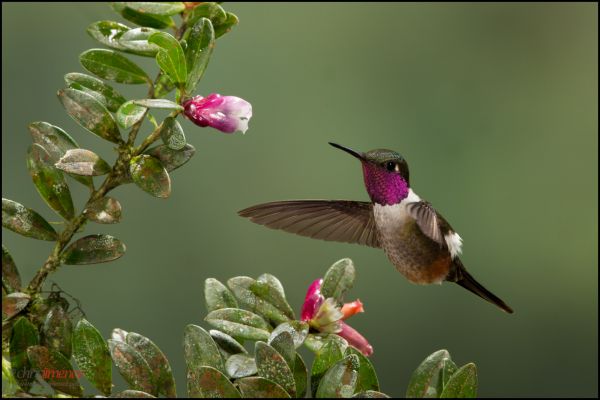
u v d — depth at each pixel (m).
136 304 10.48
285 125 12.15
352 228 5.12
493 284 12.62
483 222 12.70
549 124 13.20
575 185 12.91
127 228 10.73
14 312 3.37
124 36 3.81
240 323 3.81
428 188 12.69
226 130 3.63
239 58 12.35
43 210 10.44
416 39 13.05
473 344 11.73
